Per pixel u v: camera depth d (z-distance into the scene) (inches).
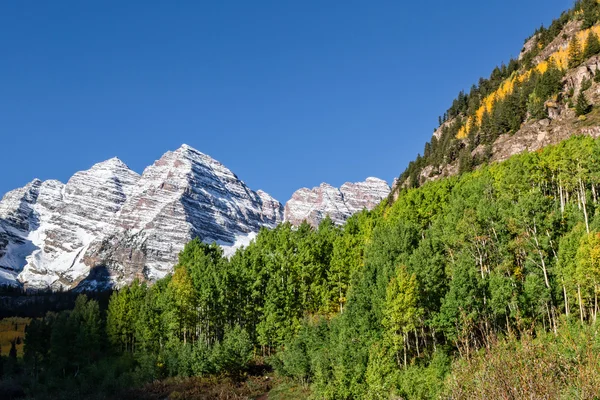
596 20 7485.2
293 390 2353.6
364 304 2315.5
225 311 3240.7
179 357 2822.3
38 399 2743.6
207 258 3941.9
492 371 636.1
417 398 1631.4
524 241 2393.0
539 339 731.4
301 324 2815.0
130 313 3641.7
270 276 3243.1
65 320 3432.6
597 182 3011.8
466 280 2052.2
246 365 2805.1
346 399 1935.3
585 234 2011.6
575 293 2015.3
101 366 3038.9
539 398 590.6
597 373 627.8
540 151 4035.4
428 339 2407.7
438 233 2930.6
